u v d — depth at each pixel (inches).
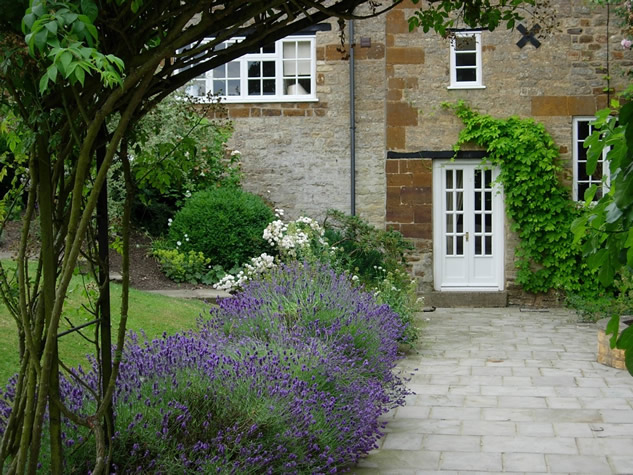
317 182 531.8
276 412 171.8
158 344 199.5
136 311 350.3
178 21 113.2
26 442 114.5
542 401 267.7
